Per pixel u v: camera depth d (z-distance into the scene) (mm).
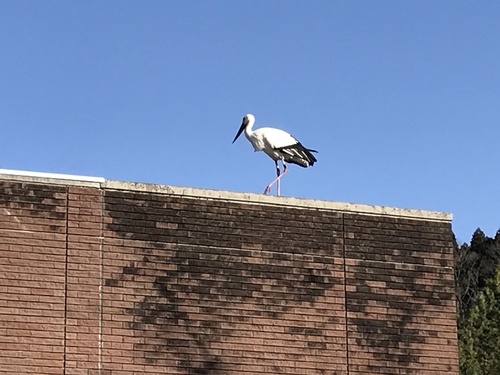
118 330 21297
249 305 22266
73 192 21672
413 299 23391
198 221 22375
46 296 21031
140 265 21750
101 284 21422
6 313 20703
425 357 23156
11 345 20594
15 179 21391
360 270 23188
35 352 20703
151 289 21703
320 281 22859
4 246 21000
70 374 20812
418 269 23594
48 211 21438
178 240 22125
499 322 54562
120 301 21453
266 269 22562
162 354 21469
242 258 22469
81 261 21406
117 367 21125
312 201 23234
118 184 21984
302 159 24125
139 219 21969
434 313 23453
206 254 22250
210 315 21969
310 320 22578
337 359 22562
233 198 22703
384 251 23453
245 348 22016
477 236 87125
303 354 22359
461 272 83062
